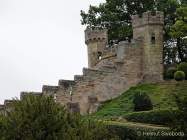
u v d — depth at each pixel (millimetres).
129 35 110062
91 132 52062
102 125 54062
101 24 115312
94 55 106938
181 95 89312
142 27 98812
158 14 99062
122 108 87562
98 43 107000
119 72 95000
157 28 98625
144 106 85312
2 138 50281
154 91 92312
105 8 115688
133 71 96438
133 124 75562
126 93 94062
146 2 114375
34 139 50312
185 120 64562
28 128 50844
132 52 96938
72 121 52719
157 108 85875
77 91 91500
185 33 95000
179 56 112062
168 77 97500
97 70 93188
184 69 95375
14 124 51000
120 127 71812
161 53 98438
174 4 111500
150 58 97625
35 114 51688
